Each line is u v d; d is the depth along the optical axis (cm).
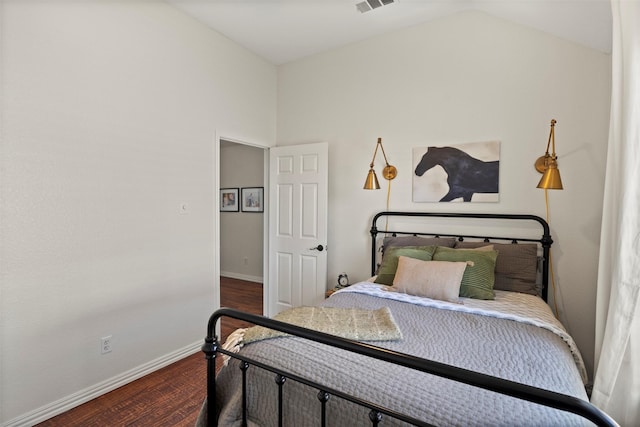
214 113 303
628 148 147
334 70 339
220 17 280
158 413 200
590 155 231
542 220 242
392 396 104
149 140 249
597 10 188
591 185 231
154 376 245
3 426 179
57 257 199
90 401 212
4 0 176
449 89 281
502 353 132
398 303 200
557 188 217
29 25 185
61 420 193
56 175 197
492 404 98
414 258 244
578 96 234
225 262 577
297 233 352
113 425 189
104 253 222
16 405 183
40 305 192
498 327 160
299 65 362
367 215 323
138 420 193
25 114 184
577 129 234
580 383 121
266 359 129
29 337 188
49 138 194
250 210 542
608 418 71
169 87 262
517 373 116
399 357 93
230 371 140
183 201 275
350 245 332
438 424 94
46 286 194
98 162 218
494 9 251
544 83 245
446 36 282
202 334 293
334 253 343
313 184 341
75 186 206
